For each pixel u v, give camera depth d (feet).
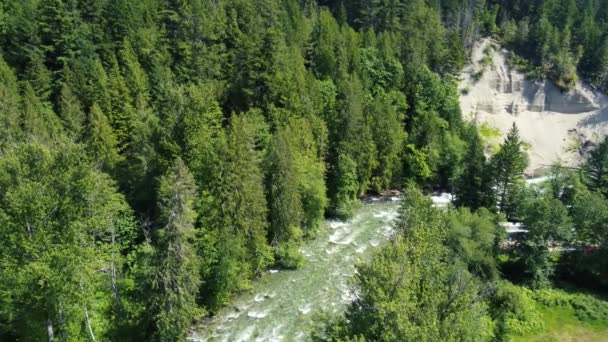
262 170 189.06
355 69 304.71
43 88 239.91
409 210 146.20
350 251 205.67
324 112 262.26
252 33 274.36
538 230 172.24
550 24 403.75
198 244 158.30
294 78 257.14
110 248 139.13
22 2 270.26
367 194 272.10
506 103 387.55
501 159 223.92
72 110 222.48
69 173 107.24
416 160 277.85
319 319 120.98
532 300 164.14
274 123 237.25
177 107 178.09
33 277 98.37
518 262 179.73
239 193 165.58
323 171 231.91
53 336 114.93
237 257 165.37
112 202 150.10
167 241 127.24
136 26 281.13
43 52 256.93
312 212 215.31
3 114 183.32
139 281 140.46
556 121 385.70
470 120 364.99
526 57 405.59
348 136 249.55
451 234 158.71
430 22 366.84
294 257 190.39
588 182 227.20
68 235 106.63
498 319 147.02
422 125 289.53
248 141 174.40
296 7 350.23
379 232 224.33
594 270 172.96
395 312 87.66
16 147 112.16
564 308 160.45
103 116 205.05
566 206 194.29
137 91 242.37
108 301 142.10
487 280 154.81
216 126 197.26
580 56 391.45
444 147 288.10
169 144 173.27
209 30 287.28
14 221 101.81
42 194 101.91
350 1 387.34
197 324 156.35
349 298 168.55
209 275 157.58
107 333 132.67
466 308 96.12
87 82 244.01
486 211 185.37
